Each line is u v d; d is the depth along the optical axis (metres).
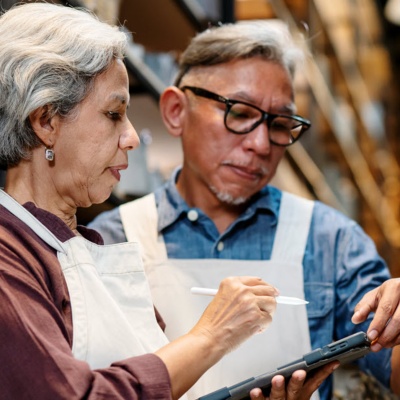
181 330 2.41
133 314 1.80
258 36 2.52
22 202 1.75
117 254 1.85
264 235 2.56
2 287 1.51
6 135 1.71
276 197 2.65
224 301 1.71
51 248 1.71
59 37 1.72
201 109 2.52
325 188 6.35
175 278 2.48
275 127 2.54
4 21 1.75
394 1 9.62
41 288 1.59
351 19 8.14
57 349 1.49
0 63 1.69
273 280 2.47
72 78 1.70
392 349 2.33
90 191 1.78
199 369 1.61
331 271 2.51
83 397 1.46
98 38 1.74
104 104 1.75
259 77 2.50
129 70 3.37
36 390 1.45
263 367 2.36
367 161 8.58
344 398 2.87
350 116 7.91
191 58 2.60
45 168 1.76
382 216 9.69
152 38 4.34
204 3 4.34
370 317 2.40
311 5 5.72
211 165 2.50
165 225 2.57
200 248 2.56
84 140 1.73
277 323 2.40
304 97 5.73
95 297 1.70
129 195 3.44
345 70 7.32
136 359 1.56
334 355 1.77
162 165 4.45
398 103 11.18
